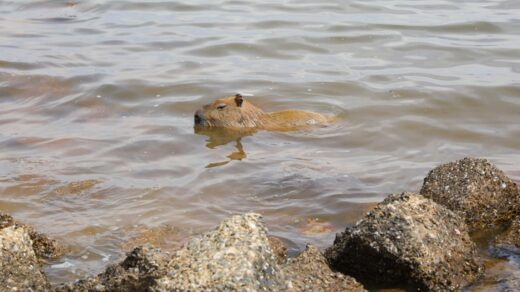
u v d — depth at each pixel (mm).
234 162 46188
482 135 50094
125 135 50438
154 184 43375
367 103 55094
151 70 61781
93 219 39562
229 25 72625
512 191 39500
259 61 63781
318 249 35594
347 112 53875
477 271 34281
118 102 56188
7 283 30531
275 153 47594
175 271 28812
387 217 34000
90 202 41406
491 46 65500
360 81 58812
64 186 43031
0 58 64812
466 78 58719
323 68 61812
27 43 69125
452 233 34406
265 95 57125
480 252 36750
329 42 67500
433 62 62406
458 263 33875
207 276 28391
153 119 53312
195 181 43688
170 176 44438
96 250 36719
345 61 63156
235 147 48656
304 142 49344
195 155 47531
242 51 65938
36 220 39438
